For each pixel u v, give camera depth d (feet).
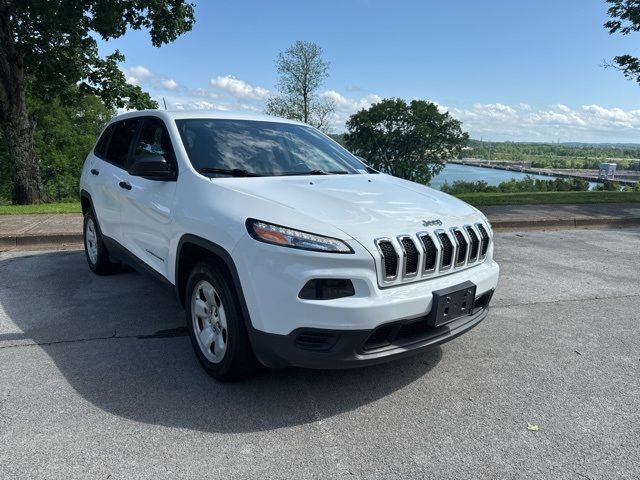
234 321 9.65
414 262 9.51
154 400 9.85
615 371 11.83
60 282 17.79
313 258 8.66
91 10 42.16
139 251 13.91
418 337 9.73
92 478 7.50
